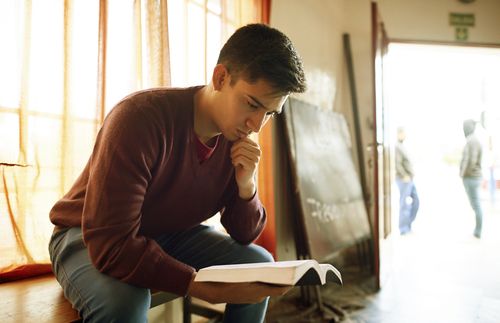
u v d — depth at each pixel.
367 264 2.72
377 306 1.83
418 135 7.75
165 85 1.21
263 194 1.77
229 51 0.69
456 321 1.65
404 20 3.22
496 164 6.19
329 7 2.85
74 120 1.03
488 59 4.69
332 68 2.90
